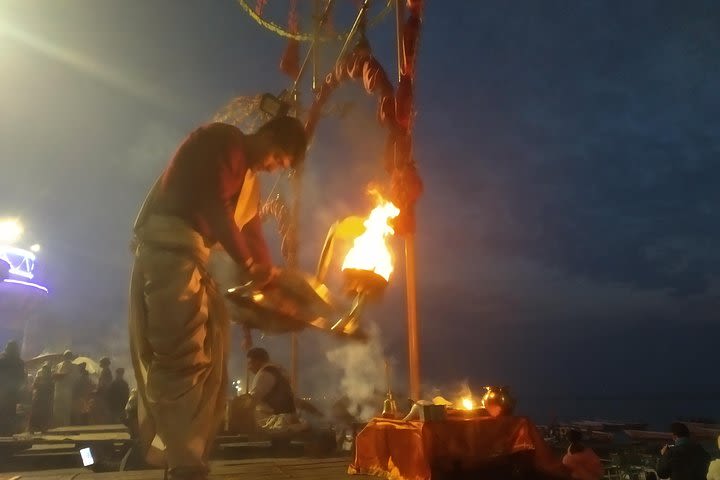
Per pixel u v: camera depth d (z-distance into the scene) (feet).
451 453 11.77
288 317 7.79
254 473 13.03
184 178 7.28
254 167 8.05
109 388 37.70
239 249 7.33
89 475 13.04
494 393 13.33
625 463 52.70
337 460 16.31
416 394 14.70
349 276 8.00
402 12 17.46
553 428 52.90
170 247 7.09
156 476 12.66
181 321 6.95
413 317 15.12
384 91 17.40
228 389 7.72
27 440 23.20
